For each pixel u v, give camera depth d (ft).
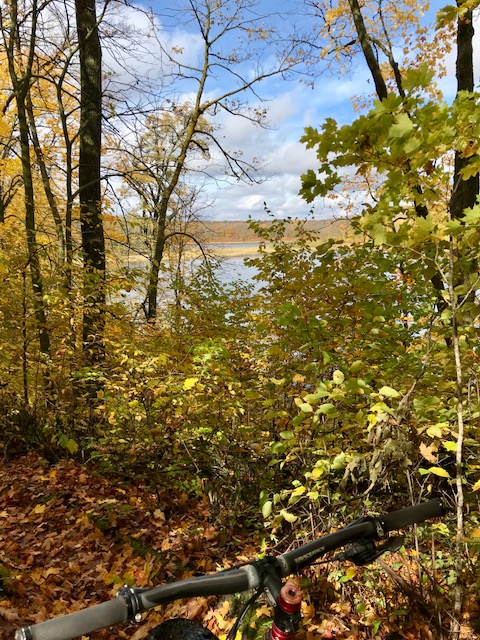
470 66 18.35
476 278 7.50
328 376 12.26
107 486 17.28
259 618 9.02
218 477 15.80
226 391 14.71
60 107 32.65
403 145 6.49
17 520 14.89
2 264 19.53
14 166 32.32
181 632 3.79
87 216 28.02
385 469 8.95
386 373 11.51
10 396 21.57
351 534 4.71
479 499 9.95
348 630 8.80
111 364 19.65
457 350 7.54
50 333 22.41
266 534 13.48
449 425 9.33
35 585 11.75
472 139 6.63
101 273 22.88
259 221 21.86
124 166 37.93
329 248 11.47
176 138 47.44
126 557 13.05
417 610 8.34
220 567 12.89
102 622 3.38
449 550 9.45
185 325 24.03
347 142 6.77
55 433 19.60
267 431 15.29
